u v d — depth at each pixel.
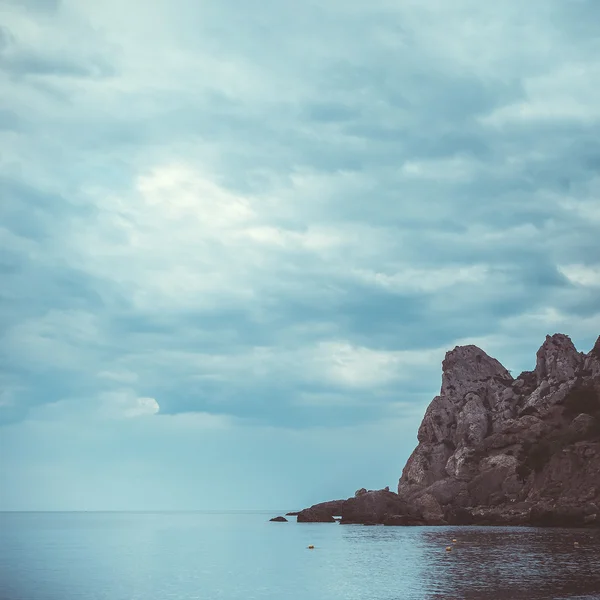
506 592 54.97
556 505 136.50
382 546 103.00
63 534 172.50
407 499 173.50
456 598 53.06
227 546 118.69
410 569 72.44
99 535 165.62
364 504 173.25
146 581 68.94
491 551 86.88
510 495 152.62
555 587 57.00
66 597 58.62
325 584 64.06
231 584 65.62
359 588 60.59
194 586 64.62
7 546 126.12
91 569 81.31
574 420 154.75
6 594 60.47
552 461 145.75
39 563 90.06
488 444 167.50
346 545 107.56
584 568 68.62
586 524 130.00
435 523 154.25
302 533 148.38
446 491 163.88
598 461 138.12
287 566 81.19
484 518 146.75
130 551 111.12
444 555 84.81
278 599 55.97
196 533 168.75
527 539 103.81
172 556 99.44
